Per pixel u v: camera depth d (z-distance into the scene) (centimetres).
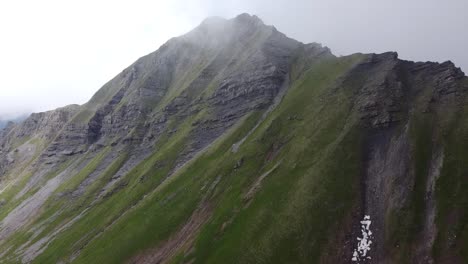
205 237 10700
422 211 8831
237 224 10481
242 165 14100
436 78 13512
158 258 11400
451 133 10662
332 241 8812
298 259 8575
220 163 15138
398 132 11569
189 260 10094
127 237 13112
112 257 12419
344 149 11450
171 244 11812
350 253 8488
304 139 13125
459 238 7850
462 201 8544
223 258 9319
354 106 13612
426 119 11606
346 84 15438
